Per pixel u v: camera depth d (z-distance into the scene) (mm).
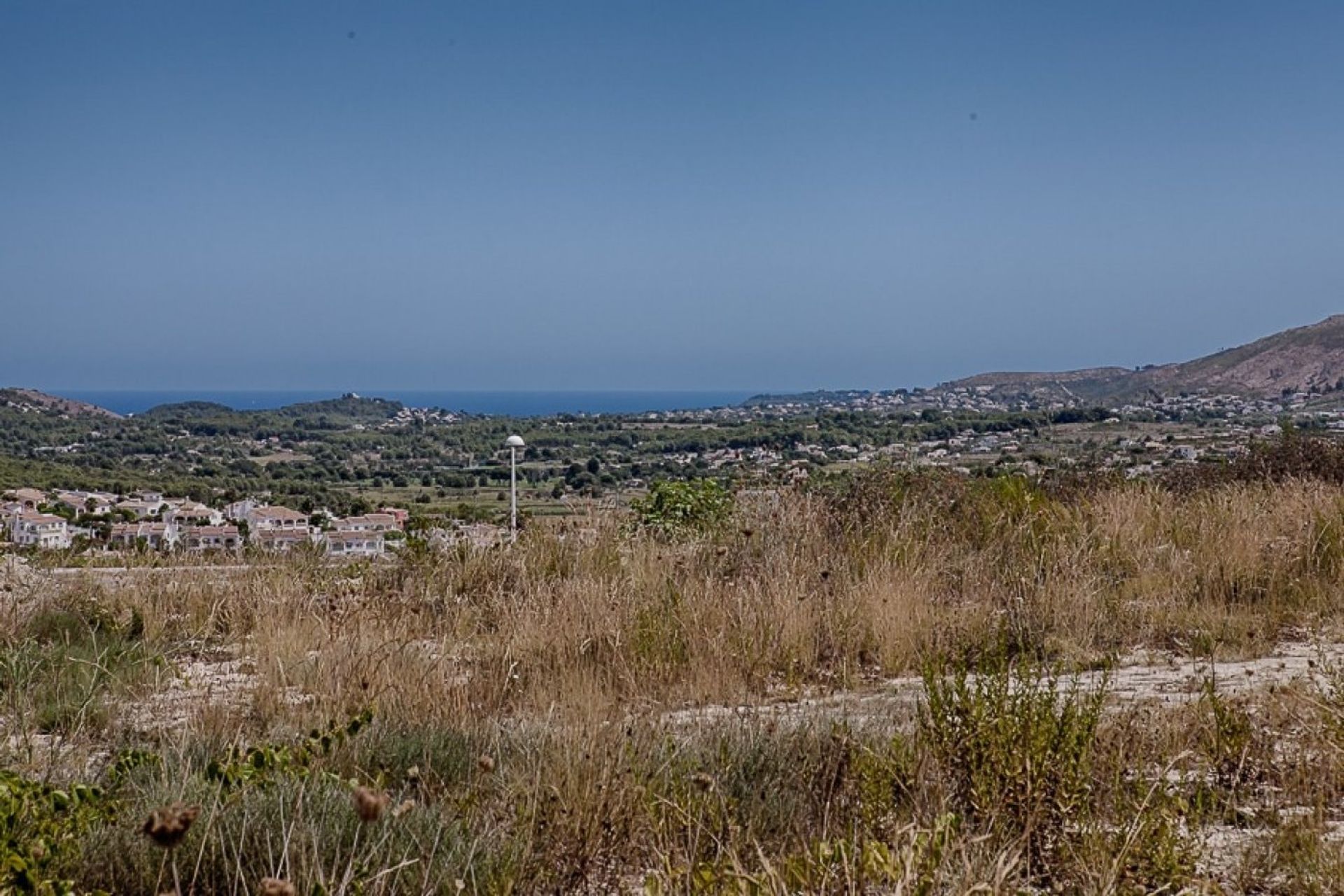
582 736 5242
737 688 7035
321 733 5547
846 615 8188
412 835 4090
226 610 9352
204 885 3967
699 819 4277
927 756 4809
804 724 5602
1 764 5176
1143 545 10344
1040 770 4367
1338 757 4973
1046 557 9797
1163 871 3914
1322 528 10203
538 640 7758
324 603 9180
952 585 9484
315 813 4324
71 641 8312
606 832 4516
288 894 2910
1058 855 4215
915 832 3854
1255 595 9219
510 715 6531
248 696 6973
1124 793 4559
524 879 4184
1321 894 3947
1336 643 7934
